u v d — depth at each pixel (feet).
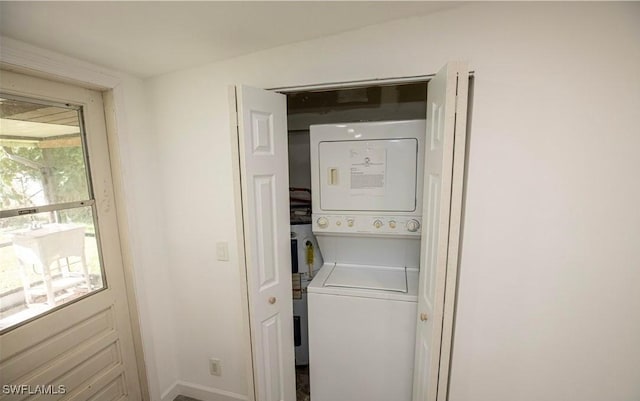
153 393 5.94
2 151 3.89
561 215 3.80
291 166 7.87
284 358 5.20
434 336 3.65
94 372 5.06
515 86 3.71
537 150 3.76
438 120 3.56
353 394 5.54
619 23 3.33
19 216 4.06
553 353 4.12
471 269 4.22
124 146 5.17
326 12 3.65
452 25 3.81
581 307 3.92
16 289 4.06
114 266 5.29
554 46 3.53
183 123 5.45
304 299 6.70
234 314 5.82
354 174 5.36
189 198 5.69
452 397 4.63
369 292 5.15
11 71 3.91
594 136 3.56
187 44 4.25
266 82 4.79
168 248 6.05
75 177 4.71
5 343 3.92
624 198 3.59
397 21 4.02
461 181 3.26
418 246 5.68
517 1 3.56
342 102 7.21
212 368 6.23
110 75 4.91
